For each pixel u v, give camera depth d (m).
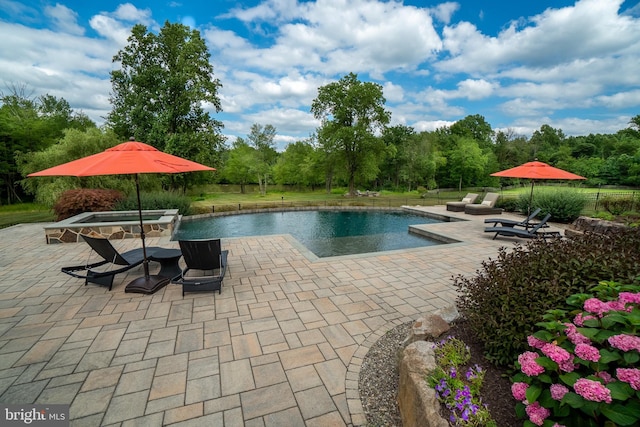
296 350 2.72
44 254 5.94
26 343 2.79
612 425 1.14
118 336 2.93
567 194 10.61
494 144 44.75
